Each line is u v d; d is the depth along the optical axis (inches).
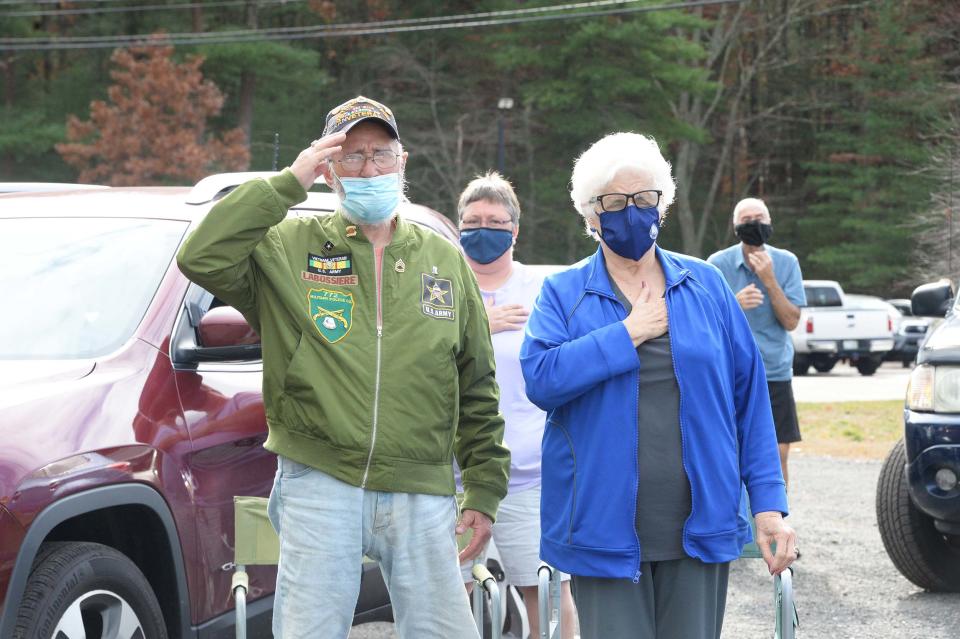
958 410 255.4
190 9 1935.3
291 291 140.3
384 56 1913.1
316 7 2009.1
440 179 1863.9
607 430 142.6
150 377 178.1
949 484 255.3
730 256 334.6
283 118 2014.0
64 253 198.2
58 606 155.3
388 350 140.9
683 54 1847.9
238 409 190.4
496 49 1920.5
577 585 147.0
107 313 186.2
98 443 163.5
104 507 162.4
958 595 287.7
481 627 177.0
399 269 144.3
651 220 143.7
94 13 1979.6
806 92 2201.0
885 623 261.3
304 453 140.4
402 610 146.0
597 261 150.6
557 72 1857.8
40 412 159.8
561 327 147.4
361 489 140.6
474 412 155.3
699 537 141.4
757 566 323.9
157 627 170.6
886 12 2044.8
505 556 203.9
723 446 143.9
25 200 218.4
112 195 220.1
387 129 142.0
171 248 198.8
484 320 153.9
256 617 190.9
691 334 143.6
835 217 2064.5
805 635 251.4
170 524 173.2
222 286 138.4
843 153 2090.3
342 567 139.9
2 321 185.0
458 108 1926.7
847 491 443.8
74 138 1624.0
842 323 1106.1
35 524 151.6
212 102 1630.2
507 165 1911.9
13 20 1867.6
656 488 142.1
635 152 144.3
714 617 146.6
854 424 655.1
